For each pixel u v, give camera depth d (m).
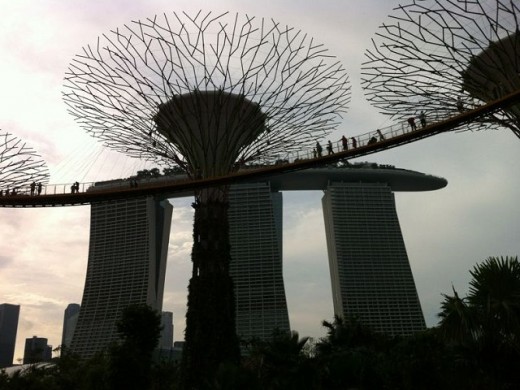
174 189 39.94
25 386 48.81
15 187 41.88
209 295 35.81
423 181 152.00
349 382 29.62
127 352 41.31
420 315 126.50
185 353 35.19
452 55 29.50
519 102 29.61
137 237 131.62
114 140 42.28
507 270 25.36
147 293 122.94
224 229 38.22
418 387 25.61
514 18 26.84
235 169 41.16
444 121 34.69
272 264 125.44
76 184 43.97
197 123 39.62
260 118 39.97
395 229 141.38
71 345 118.00
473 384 24.05
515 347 24.42
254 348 43.31
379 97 34.28
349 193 145.12
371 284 130.25
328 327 45.03
